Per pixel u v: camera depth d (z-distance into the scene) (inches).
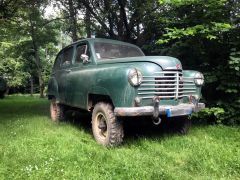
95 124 233.5
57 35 887.1
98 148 210.8
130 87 198.8
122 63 225.1
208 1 272.2
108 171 162.6
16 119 331.9
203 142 221.5
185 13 310.8
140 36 432.1
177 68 215.3
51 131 267.4
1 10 444.5
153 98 205.0
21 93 1524.4
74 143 218.5
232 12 290.0
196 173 166.4
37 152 193.8
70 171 161.6
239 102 283.1
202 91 306.7
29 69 1331.2
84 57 257.9
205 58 302.2
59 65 327.3
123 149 207.3
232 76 281.0
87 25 482.6
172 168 172.1
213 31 271.0
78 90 261.1
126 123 276.8
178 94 218.2
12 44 999.6
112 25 469.4
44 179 151.6
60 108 320.8
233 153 194.7
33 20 670.5
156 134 253.9
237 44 276.1
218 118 290.2
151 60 211.0
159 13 347.9
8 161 176.1
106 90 215.0
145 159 183.0
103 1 463.5
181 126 255.6
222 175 162.7
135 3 422.9
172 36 277.6
